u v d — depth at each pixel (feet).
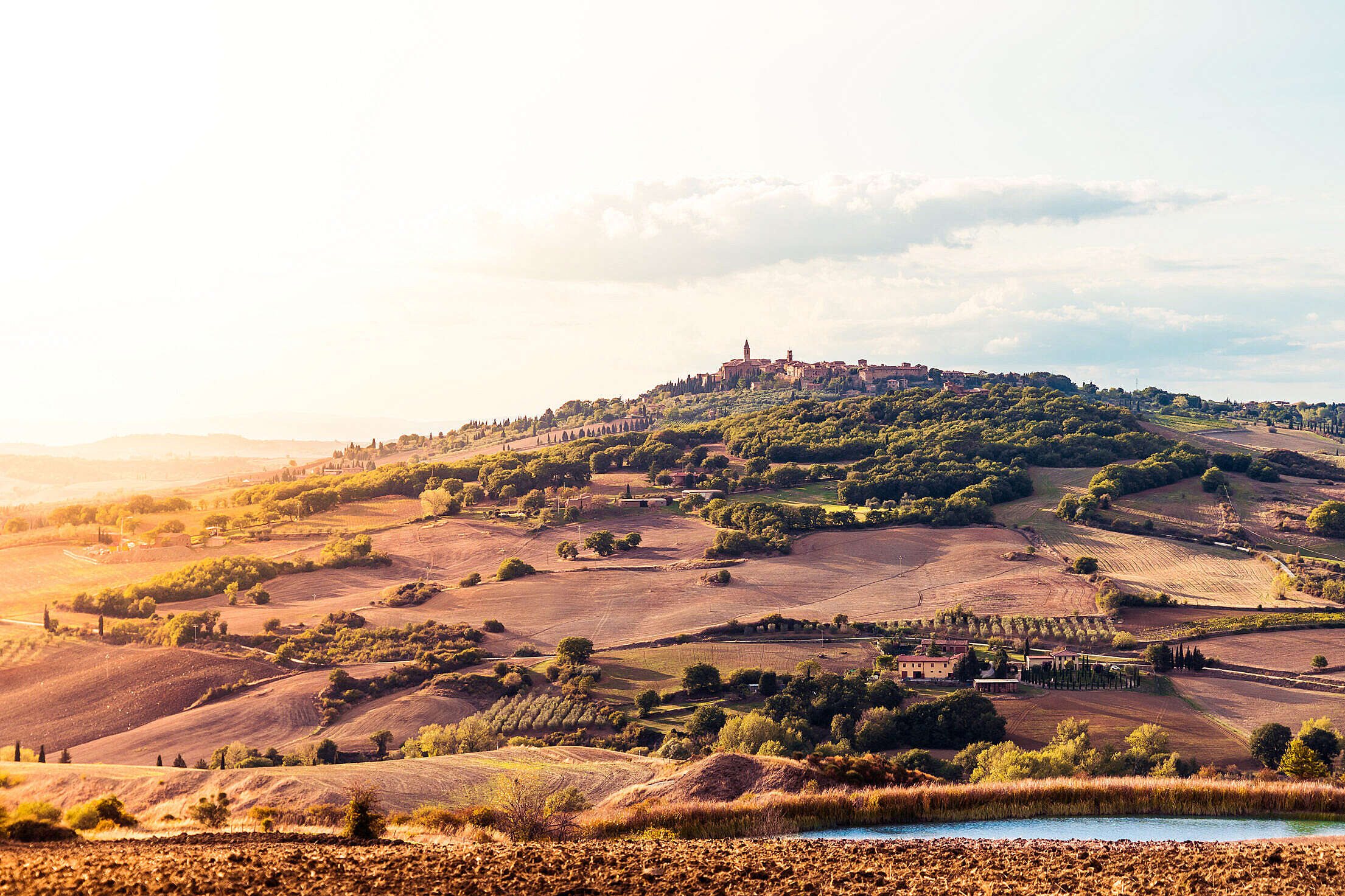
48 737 433.07
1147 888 78.64
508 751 308.60
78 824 138.21
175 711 460.55
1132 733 344.08
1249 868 84.02
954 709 368.27
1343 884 78.89
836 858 92.63
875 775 167.53
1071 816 133.69
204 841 104.94
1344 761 308.60
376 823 112.98
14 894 73.51
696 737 378.94
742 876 84.38
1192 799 133.08
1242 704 395.55
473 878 82.64
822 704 397.60
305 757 377.71
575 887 80.28
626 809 137.18
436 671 493.36
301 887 78.13
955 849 96.68
